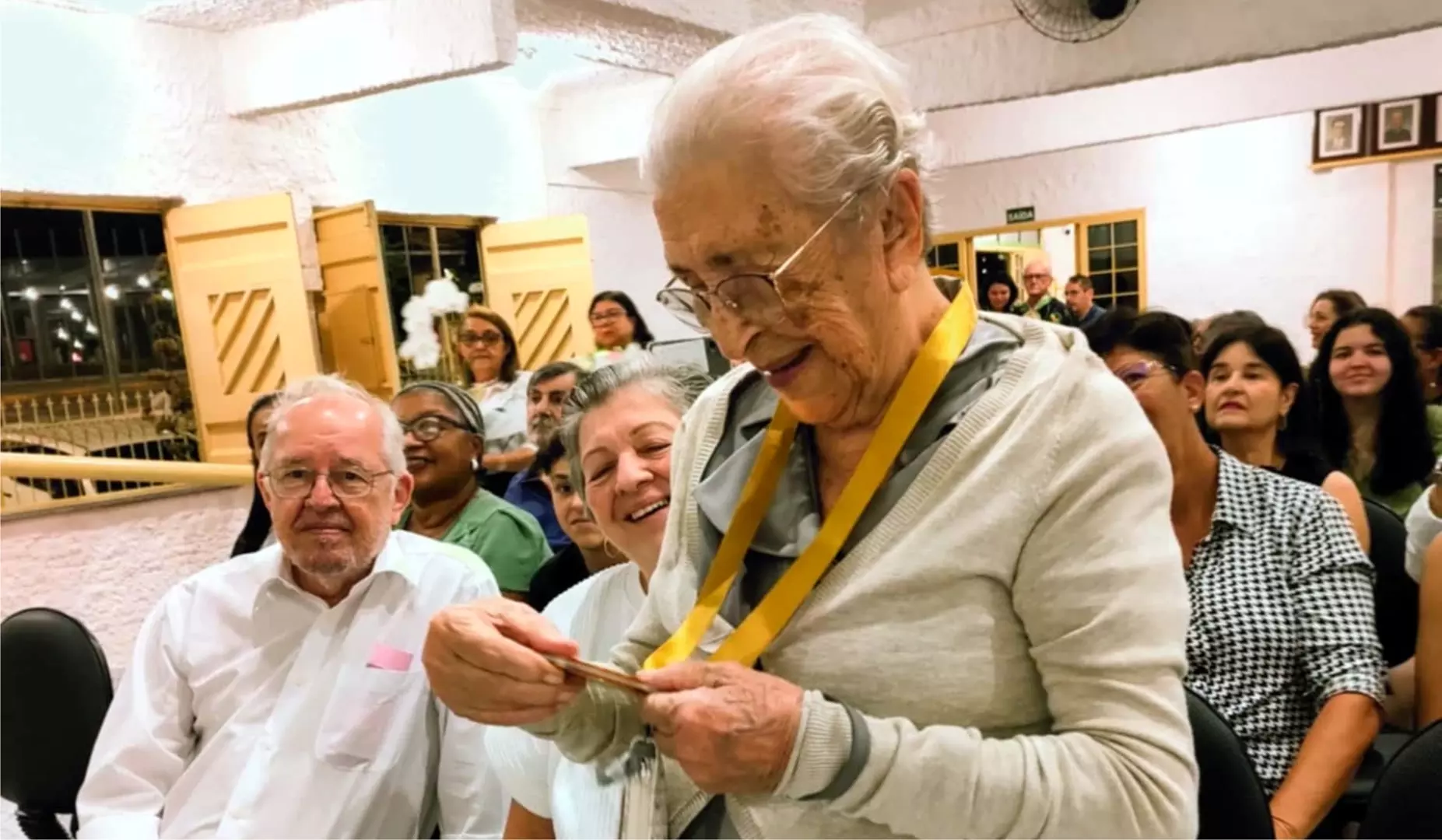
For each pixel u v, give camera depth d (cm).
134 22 397
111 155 395
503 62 349
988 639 70
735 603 80
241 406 421
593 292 523
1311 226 634
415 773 164
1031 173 726
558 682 75
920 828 67
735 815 79
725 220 67
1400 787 115
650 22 365
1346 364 253
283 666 169
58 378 391
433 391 255
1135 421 71
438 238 532
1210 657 156
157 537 396
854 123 66
